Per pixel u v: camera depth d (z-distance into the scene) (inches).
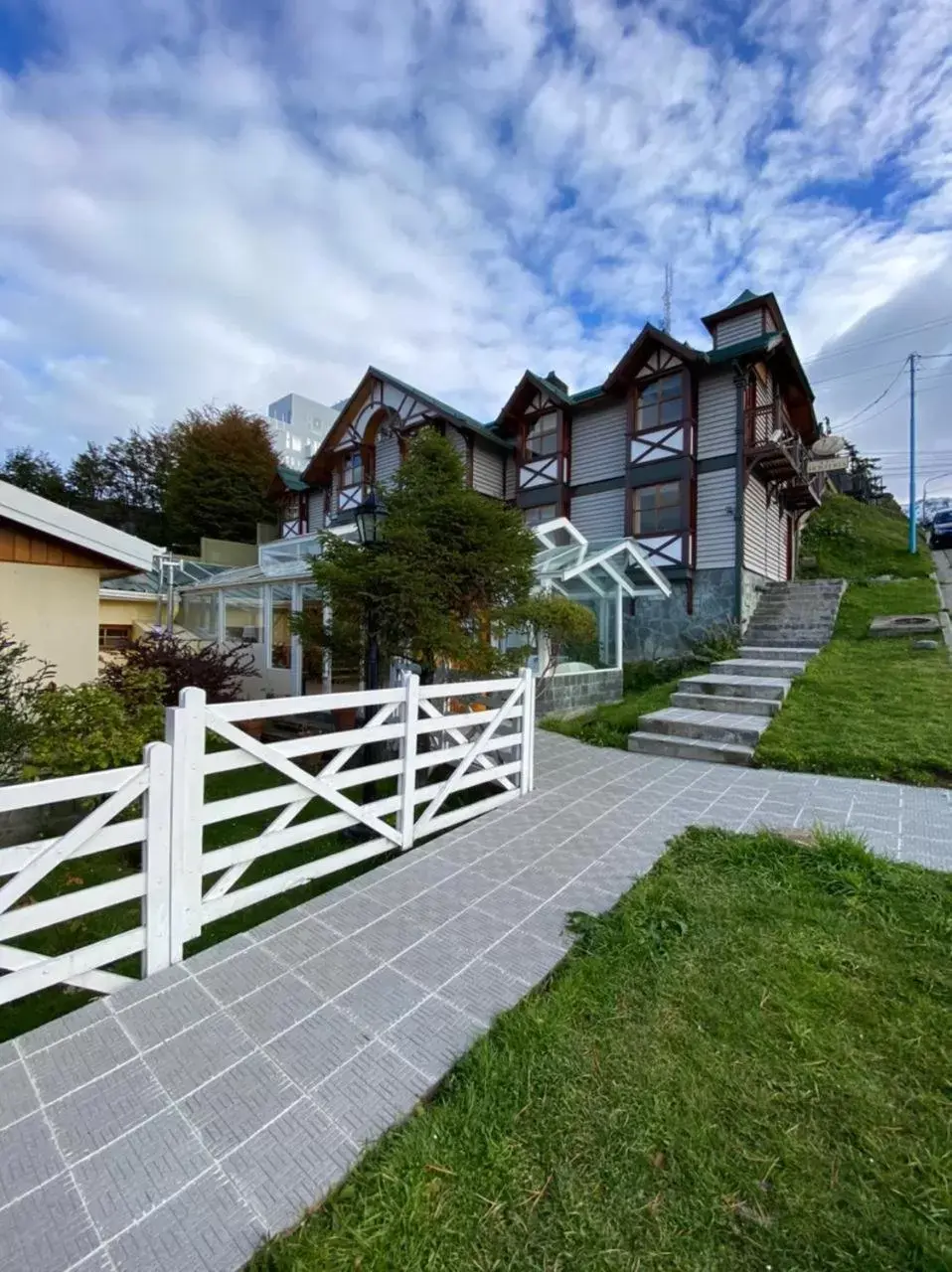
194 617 547.2
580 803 172.2
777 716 245.9
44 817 154.6
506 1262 49.7
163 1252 50.3
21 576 213.2
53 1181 56.6
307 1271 48.6
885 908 107.3
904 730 213.2
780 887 116.6
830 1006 82.4
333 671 359.9
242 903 105.8
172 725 94.6
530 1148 60.4
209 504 872.3
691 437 465.7
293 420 2044.8
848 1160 59.3
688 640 457.1
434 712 152.3
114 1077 69.8
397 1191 55.7
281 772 113.8
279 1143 61.1
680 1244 51.2
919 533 796.0
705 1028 78.1
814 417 587.2
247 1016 81.4
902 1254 50.6
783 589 497.7
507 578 218.4
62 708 149.9
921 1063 71.9
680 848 137.8
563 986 86.4
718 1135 61.9
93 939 117.3
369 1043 75.9
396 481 234.7
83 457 986.7
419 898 114.7
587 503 546.9
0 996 75.7
